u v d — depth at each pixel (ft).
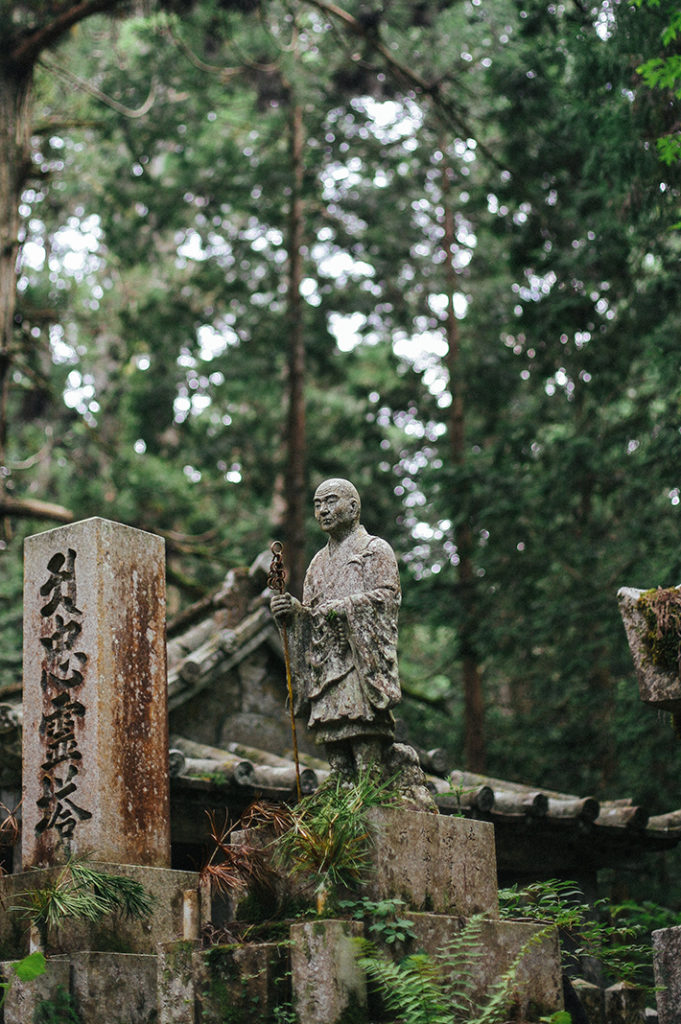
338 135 72.13
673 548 58.08
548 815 40.01
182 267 84.23
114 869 27.48
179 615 44.14
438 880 24.84
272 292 77.00
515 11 59.57
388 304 74.33
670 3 42.91
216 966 23.00
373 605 25.38
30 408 69.67
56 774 28.55
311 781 37.22
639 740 59.41
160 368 75.15
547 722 65.16
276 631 41.93
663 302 55.26
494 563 63.52
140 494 73.56
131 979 26.68
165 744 29.78
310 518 74.74
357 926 22.66
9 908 27.63
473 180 72.69
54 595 29.63
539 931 26.08
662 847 43.19
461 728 70.33
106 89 69.26
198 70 69.31
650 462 57.31
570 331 61.57
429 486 65.26
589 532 63.57
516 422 65.36
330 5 59.21
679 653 26.55
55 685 29.09
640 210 49.32
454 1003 22.72
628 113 47.62
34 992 25.44
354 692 24.95
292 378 72.69
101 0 54.85
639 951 30.58
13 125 55.98
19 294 68.95
